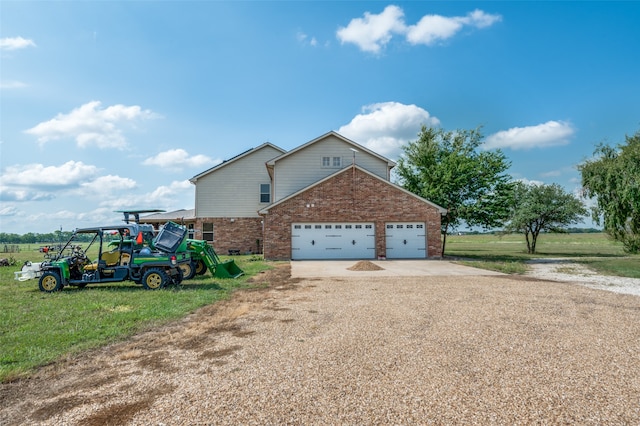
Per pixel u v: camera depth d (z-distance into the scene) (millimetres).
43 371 4508
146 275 10477
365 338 5551
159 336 5922
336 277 12906
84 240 12766
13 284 11961
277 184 23281
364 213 20641
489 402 3500
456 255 26531
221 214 25828
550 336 5598
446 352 4902
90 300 8812
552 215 28672
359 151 23641
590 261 19359
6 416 3404
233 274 13383
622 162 16859
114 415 3336
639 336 5594
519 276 13281
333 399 3580
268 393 3719
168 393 3760
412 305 7961
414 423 3139
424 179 25391
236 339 5602
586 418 3193
